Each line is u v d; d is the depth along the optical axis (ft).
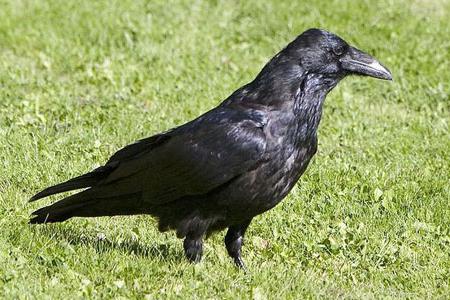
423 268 36.11
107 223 38.27
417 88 56.95
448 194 42.27
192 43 62.23
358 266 36.27
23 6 66.54
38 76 56.39
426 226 38.99
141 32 63.16
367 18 67.15
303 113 32.86
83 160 43.68
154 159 33.32
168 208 33.60
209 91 54.24
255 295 31.91
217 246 37.24
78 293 31.07
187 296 31.76
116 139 46.75
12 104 50.52
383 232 38.91
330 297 32.99
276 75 32.91
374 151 47.14
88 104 51.60
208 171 32.40
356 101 55.01
